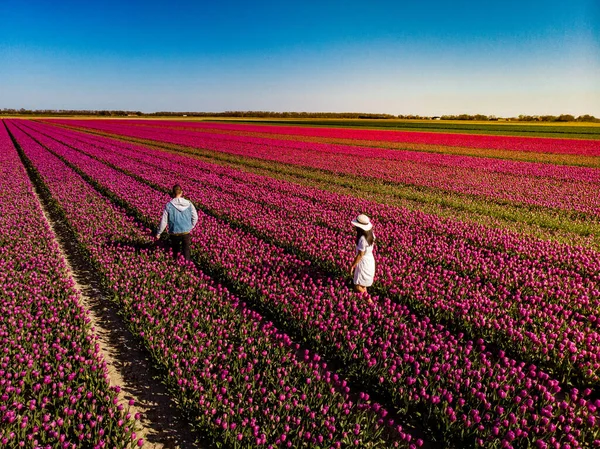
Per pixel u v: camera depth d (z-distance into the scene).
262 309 8.59
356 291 8.89
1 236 11.97
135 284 9.16
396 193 21.09
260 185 22.91
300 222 14.70
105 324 8.06
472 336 7.43
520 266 10.41
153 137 59.75
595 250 11.96
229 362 6.43
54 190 19.83
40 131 72.44
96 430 4.96
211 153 39.62
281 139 57.62
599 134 71.00
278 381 5.86
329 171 28.59
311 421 5.14
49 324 7.23
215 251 11.20
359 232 8.59
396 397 5.83
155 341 6.88
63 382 5.85
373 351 6.93
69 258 11.79
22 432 4.70
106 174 25.03
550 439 4.91
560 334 7.29
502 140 56.59
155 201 17.48
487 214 17.05
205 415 5.27
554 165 31.72
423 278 9.70
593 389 6.14
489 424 5.22
